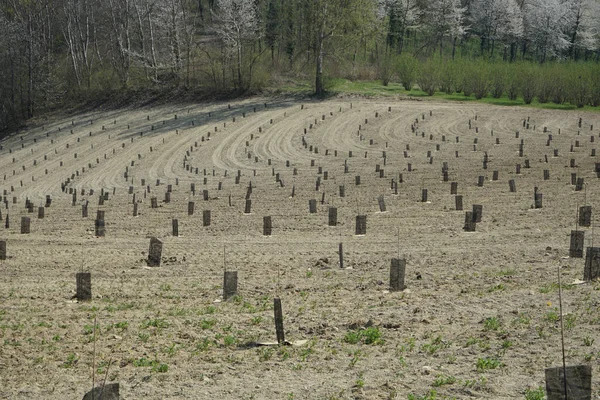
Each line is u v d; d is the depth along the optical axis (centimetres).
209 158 6625
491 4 13050
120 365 1140
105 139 8106
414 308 1449
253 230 2873
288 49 11488
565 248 2144
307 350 1184
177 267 2152
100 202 4300
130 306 1609
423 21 13300
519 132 6956
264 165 6097
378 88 9981
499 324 1277
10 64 10256
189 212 3516
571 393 715
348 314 1436
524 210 3066
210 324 1396
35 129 9338
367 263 2091
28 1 10606
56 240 2877
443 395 934
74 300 1698
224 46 10612
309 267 2077
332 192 4203
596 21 12812
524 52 13762
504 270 1856
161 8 10531
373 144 6725
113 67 10969
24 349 1249
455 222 2831
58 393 1012
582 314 1310
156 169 6384
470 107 8481
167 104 9681
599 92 8550
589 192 3584
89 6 11475
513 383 973
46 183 6269
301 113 8356
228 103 9338
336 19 9131
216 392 987
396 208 3341
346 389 975
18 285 1948
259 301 1623
